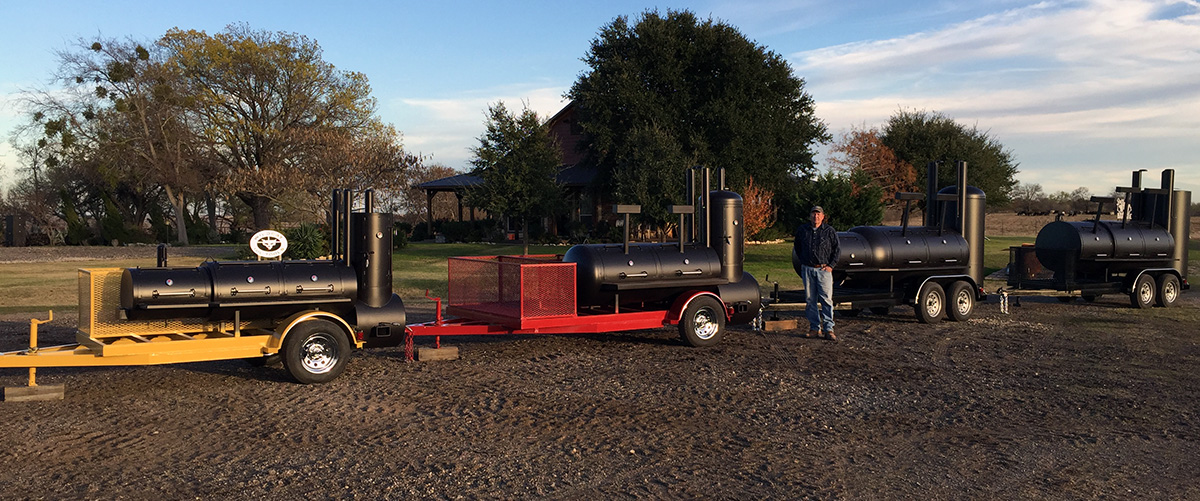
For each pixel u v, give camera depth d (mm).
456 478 5488
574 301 10406
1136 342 11602
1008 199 58562
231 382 8625
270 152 50406
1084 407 7637
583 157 45719
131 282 7895
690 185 11992
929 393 8219
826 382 8742
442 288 19609
